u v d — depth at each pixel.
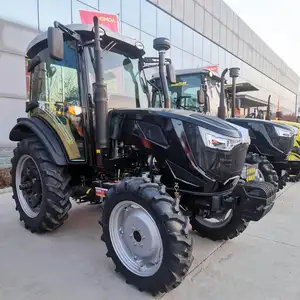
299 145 5.40
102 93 2.49
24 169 3.28
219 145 2.17
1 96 6.64
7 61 6.67
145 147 2.46
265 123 4.56
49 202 2.82
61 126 2.86
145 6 9.95
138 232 2.11
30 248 2.68
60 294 1.98
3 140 6.75
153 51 10.26
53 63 3.01
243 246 2.81
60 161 2.74
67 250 2.64
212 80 5.53
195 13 13.15
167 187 2.41
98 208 3.89
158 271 1.93
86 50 2.74
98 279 2.17
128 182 2.13
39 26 7.08
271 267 2.39
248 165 2.64
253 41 21.42
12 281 2.12
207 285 2.12
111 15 5.89
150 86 3.28
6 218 3.52
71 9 7.62
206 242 2.91
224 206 2.40
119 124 2.63
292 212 3.96
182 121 2.26
